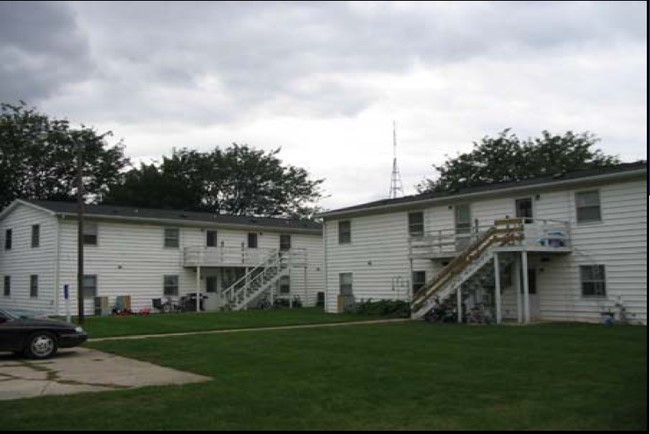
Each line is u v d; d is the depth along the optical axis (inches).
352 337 713.6
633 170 854.5
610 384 389.4
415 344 629.9
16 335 572.1
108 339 740.0
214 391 390.6
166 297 1398.9
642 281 851.4
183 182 2315.5
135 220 1347.2
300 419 312.0
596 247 906.1
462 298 983.0
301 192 2596.0
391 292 1187.3
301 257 1643.7
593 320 901.2
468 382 405.4
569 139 1971.0
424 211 1146.0
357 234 1264.8
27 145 1920.5
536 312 971.3
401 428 291.9
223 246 1483.8
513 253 935.7
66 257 1251.2
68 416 326.0
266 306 1493.6
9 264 1401.3
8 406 353.1
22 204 1364.4
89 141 2048.5
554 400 346.0
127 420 315.9
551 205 965.2
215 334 780.6
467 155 2076.8
